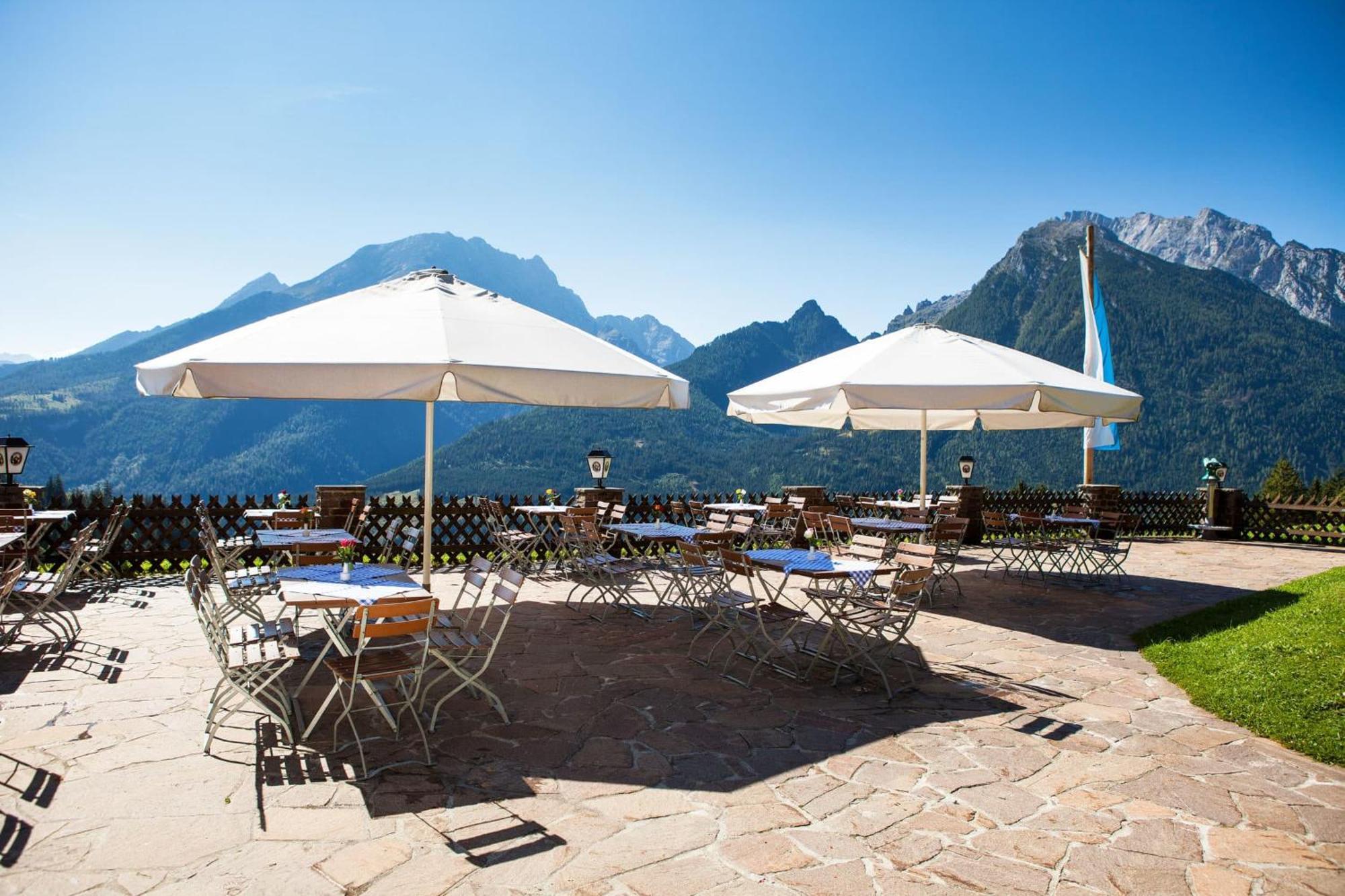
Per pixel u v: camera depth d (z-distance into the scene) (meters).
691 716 4.31
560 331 6.11
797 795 3.32
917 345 7.89
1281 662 5.02
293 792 3.22
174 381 4.68
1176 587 9.05
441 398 6.77
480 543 10.31
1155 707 4.64
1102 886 2.63
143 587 7.85
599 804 3.19
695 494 12.02
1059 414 9.80
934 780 3.51
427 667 3.93
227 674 3.70
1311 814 3.22
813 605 7.63
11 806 3.04
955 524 7.86
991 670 5.42
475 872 2.63
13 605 5.67
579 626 6.49
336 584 4.46
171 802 3.11
